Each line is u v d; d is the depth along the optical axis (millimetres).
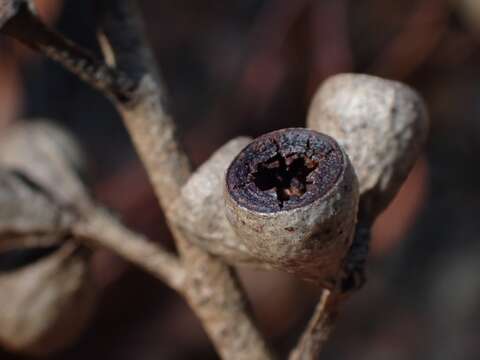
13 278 106
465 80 191
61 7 200
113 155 203
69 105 199
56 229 104
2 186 104
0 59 180
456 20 183
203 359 171
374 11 187
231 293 95
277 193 75
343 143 88
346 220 74
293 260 76
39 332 107
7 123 181
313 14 176
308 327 88
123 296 165
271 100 177
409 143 89
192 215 85
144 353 167
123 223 104
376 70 187
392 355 200
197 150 176
